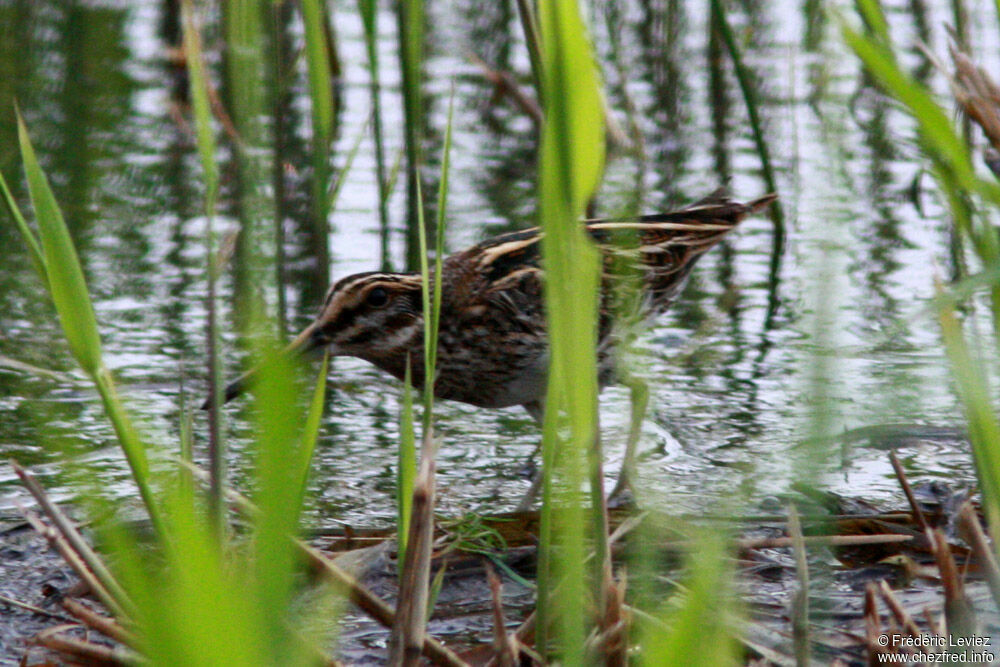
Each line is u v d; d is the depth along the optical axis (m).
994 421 4.53
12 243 11.25
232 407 8.87
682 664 2.93
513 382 8.48
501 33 16.58
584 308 3.86
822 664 5.32
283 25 15.22
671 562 6.35
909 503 7.15
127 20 16.89
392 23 16.39
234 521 6.78
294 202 12.20
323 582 5.30
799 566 4.69
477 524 6.87
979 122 5.69
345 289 8.34
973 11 15.27
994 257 4.74
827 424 3.79
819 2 4.33
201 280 10.70
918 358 8.90
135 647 4.64
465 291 8.28
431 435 4.41
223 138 13.36
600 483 4.73
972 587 6.08
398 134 13.57
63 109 14.05
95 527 2.88
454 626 6.00
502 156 13.31
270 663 2.48
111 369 9.18
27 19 16.80
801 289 10.27
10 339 9.69
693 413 8.74
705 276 11.10
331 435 8.56
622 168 4.27
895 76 4.10
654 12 16.41
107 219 11.62
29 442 8.16
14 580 6.47
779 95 14.63
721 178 12.47
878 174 12.49
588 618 5.29
